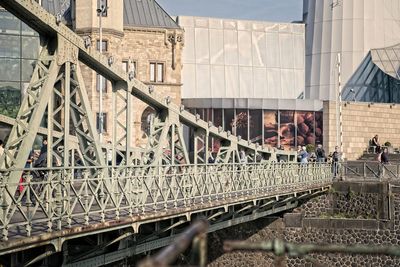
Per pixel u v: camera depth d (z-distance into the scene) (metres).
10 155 20.72
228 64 89.38
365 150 79.25
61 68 22.59
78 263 20.58
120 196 21.34
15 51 50.12
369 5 95.06
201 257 6.52
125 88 26.25
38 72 22.02
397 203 46.59
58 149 27.03
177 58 75.62
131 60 74.12
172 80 75.56
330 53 94.19
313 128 78.25
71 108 23.30
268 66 91.38
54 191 19.06
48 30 21.88
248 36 91.12
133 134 71.69
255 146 42.03
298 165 43.47
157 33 75.06
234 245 7.03
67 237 18.05
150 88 28.27
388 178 50.56
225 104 78.31
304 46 94.50
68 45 22.39
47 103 21.56
